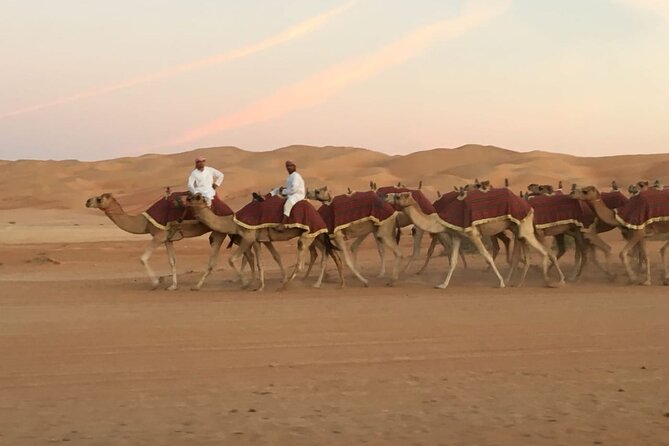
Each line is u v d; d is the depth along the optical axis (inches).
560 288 772.6
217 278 883.4
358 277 801.6
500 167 3949.3
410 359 445.1
